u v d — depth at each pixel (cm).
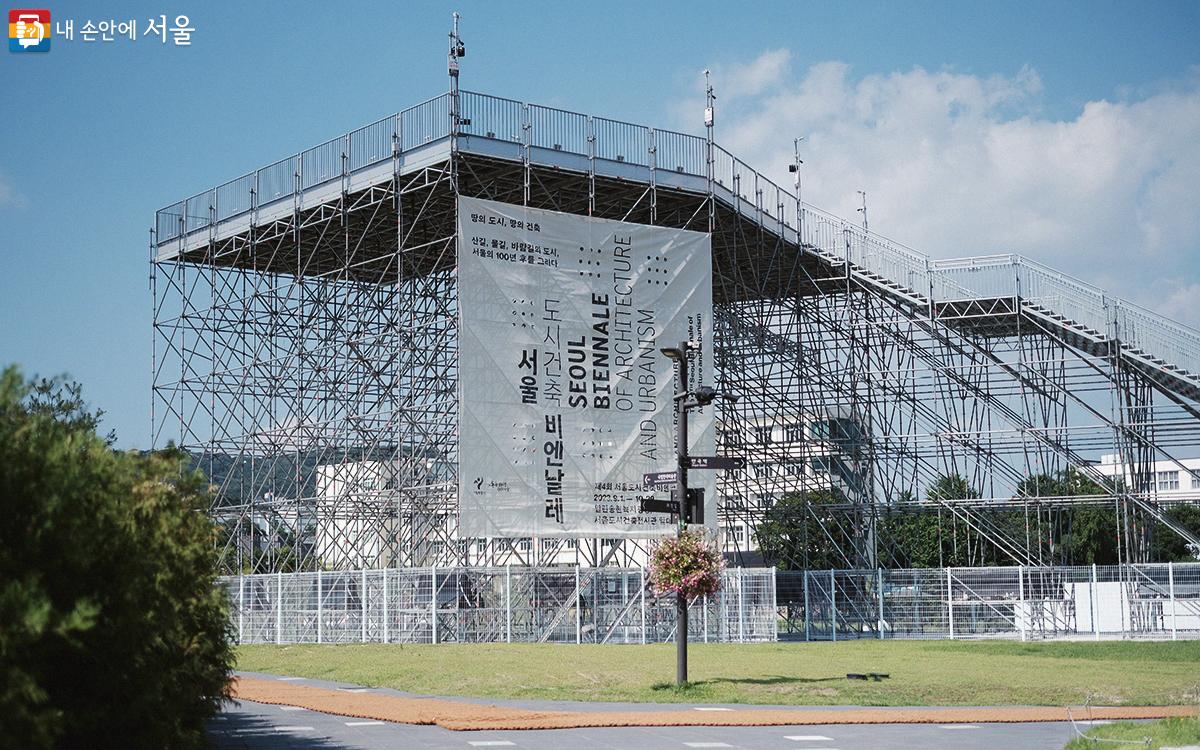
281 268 5688
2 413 1209
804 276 5631
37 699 1052
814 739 1931
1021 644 4412
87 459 1329
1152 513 5025
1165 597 4769
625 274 4528
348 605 4406
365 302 5459
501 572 4300
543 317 4356
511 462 4244
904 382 5562
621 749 1805
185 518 1631
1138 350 4894
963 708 2397
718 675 3019
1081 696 2592
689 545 2723
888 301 5422
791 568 6078
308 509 5375
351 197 4712
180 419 5188
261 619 4703
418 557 5288
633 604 4438
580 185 4728
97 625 1236
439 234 5206
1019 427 5212
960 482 5741
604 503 4388
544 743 1869
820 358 5575
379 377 4978
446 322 5128
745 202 5088
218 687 1645
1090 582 4881
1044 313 5066
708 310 4675
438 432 5269
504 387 4259
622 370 4478
